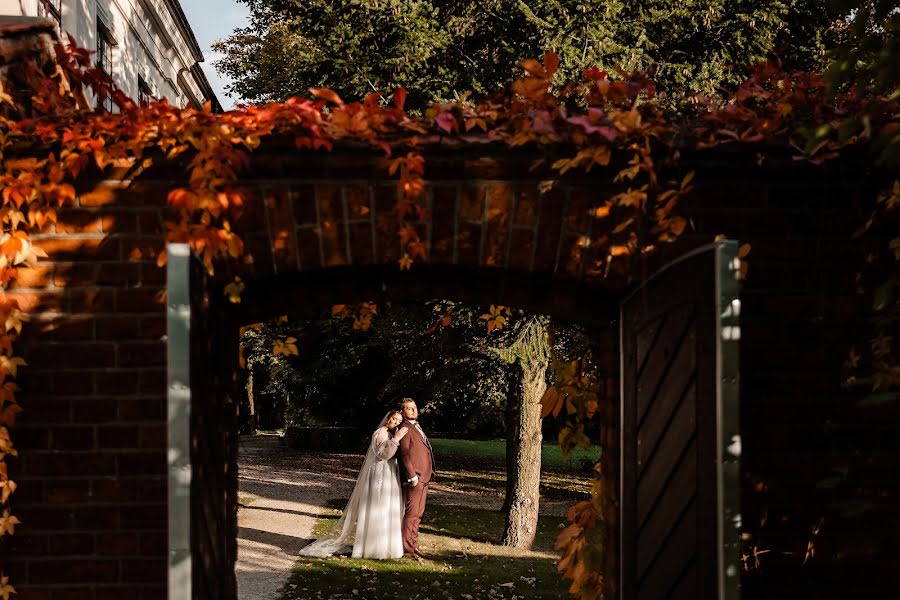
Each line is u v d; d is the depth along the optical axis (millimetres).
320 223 3602
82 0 9094
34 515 3521
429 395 15023
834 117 3580
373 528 9742
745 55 10812
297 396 26641
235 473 4188
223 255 3533
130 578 3518
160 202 3598
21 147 3520
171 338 3020
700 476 3146
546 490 17422
